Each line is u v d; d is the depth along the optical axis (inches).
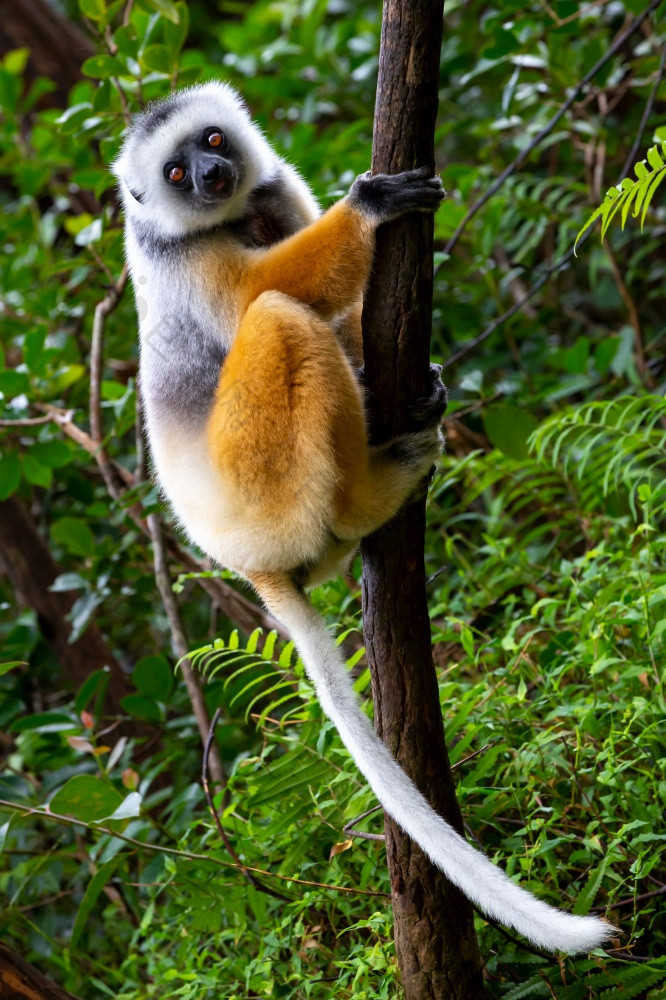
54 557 407.5
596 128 377.1
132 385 318.7
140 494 309.3
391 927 213.6
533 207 384.5
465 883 175.3
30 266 435.8
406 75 186.9
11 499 380.2
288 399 208.7
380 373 200.8
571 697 239.1
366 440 206.5
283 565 221.9
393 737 199.8
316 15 474.6
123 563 362.0
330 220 205.3
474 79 422.0
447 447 387.9
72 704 342.3
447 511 325.1
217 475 223.6
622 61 440.1
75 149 433.1
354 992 203.3
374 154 196.4
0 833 241.1
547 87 381.1
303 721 243.9
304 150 404.8
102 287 342.3
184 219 244.5
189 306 237.9
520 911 170.4
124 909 299.0
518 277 437.1
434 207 190.4
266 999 219.1
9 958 235.8
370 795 218.5
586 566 271.4
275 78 459.2
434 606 311.6
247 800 237.5
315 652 211.3
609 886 208.4
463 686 245.1
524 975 204.2
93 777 236.8
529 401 352.2
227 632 389.7
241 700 321.1
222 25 619.5
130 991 264.8
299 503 211.8
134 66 332.5
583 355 352.2
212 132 256.2
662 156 200.5
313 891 224.8
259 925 236.8
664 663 226.8
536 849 199.6
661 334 370.6
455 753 217.3
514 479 317.1
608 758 207.6
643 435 267.6
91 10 324.5
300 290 212.4
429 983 195.2
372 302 197.3
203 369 235.3
